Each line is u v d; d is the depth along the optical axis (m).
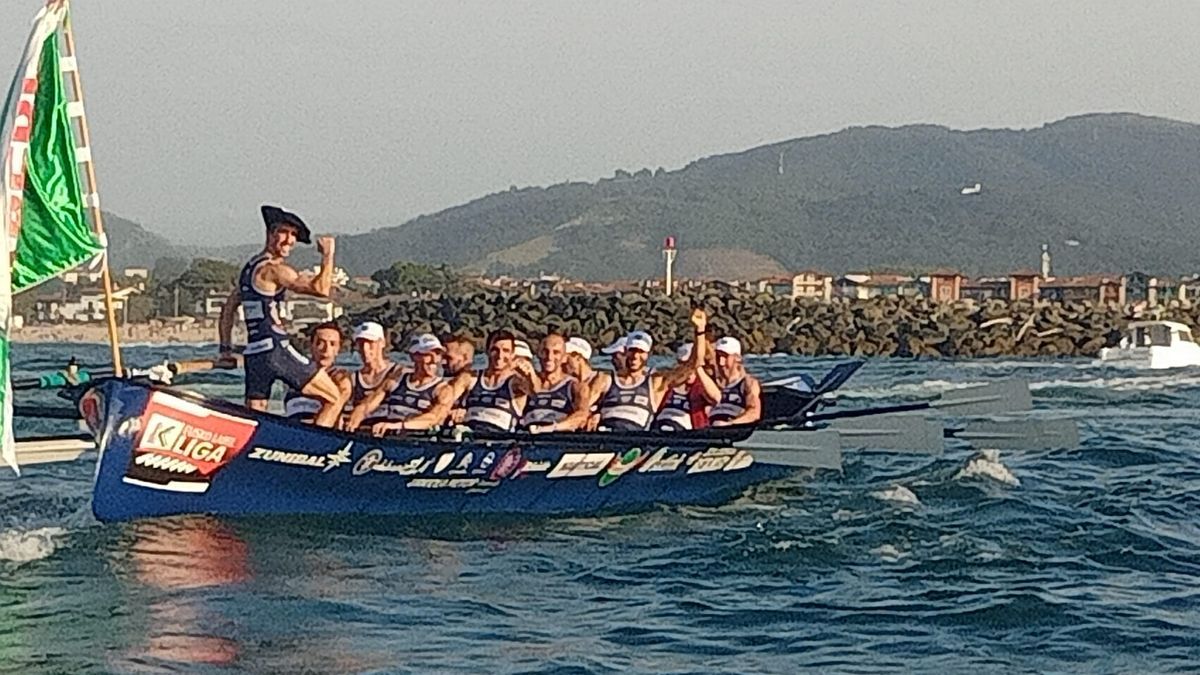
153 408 13.38
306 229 14.13
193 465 13.71
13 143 12.68
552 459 15.20
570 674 9.80
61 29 12.98
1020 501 16.31
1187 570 13.07
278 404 16.72
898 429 16.67
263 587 12.09
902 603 11.76
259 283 14.12
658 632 10.91
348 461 14.27
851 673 9.89
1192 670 10.02
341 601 11.71
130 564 12.66
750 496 16.83
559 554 13.61
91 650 10.28
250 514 14.18
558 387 15.77
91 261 13.38
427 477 14.69
